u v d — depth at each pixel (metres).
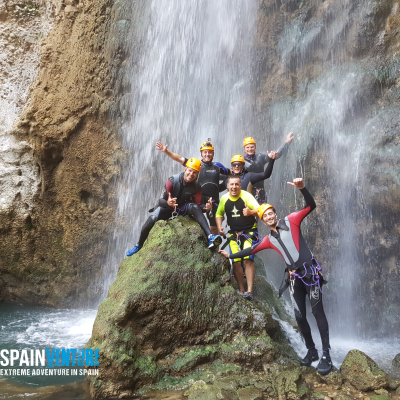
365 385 4.18
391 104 8.00
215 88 10.18
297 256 4.54
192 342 4.70
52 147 9.81
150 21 10.46
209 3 10.27
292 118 9.09
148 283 4.63
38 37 10.62
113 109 9.93
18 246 9.95
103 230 9.77
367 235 7.85
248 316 4.79
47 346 6.17
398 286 7.48
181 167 10.10
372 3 8.39
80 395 4.23
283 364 4.59
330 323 7.90
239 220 5.19
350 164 8.11
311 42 9.17
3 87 10.32
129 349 4.30
